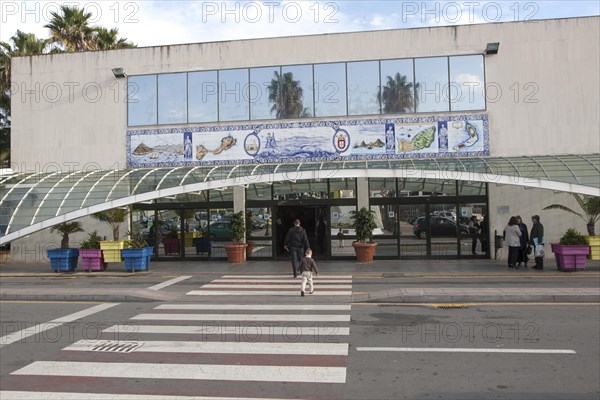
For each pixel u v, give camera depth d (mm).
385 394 5836
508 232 18078
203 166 22234
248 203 22000
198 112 23281
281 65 22766
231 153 22891
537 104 21297
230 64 23125
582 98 21109
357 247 20281
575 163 18703
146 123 23688
